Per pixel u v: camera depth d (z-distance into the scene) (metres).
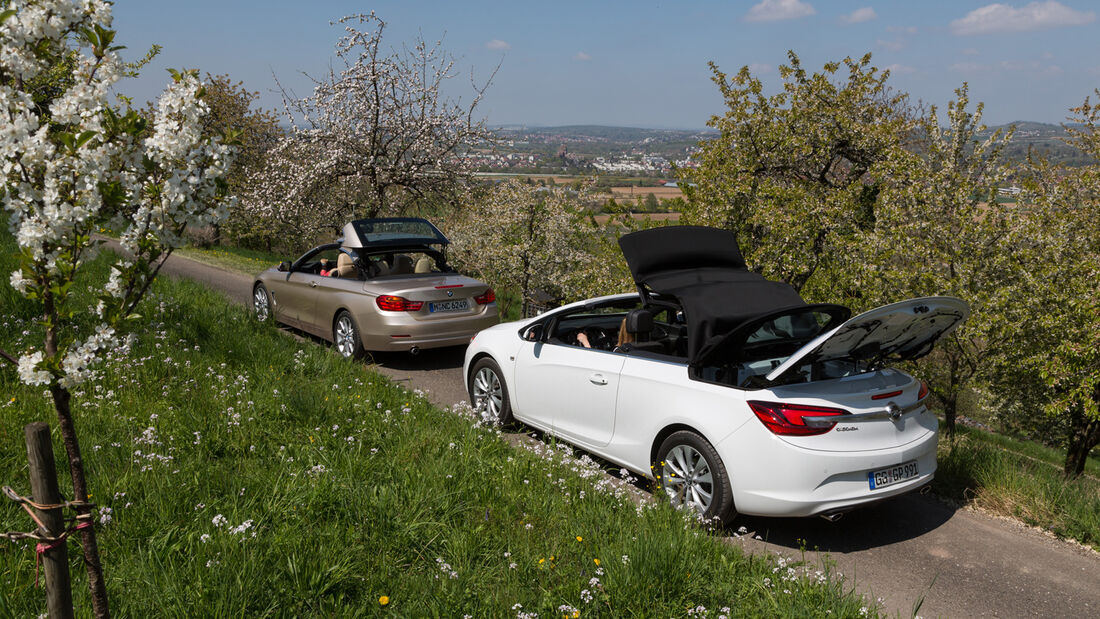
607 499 4.82
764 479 4.38
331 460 5.16
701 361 4.81
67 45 2.44
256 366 7.61
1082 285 8.38
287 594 3.41
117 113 2.40
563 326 6.43
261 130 25.03
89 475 4.63
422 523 4.20
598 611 3.48
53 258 2.27
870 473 4.43
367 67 16.70
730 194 9.84
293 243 22.19
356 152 17.55
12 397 5.84
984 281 8.52
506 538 4.20
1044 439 15.91
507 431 6.68
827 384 4.56
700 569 3.89
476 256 16.97
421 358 9.59
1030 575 4.27
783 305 5.01
